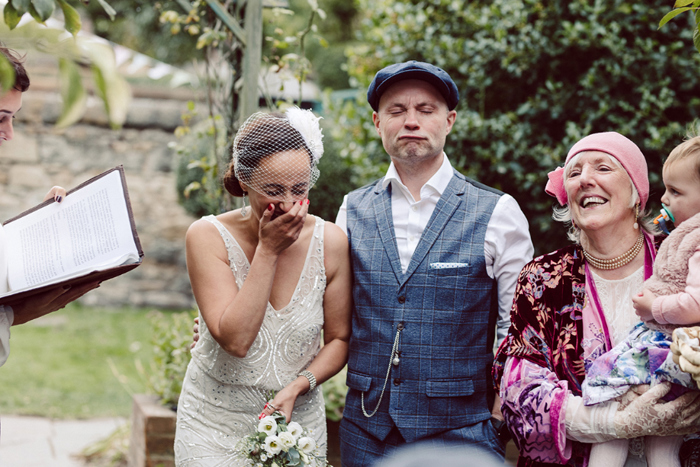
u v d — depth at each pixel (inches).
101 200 82.5
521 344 77.3
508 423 75.8
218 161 135.9
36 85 320.2
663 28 159.5
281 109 137.9
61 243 81.2
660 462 68.3
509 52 169.6
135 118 330.6
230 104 137.7
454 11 179.6
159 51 469.7
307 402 86.5
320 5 481.1
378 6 196.1
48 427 188.2
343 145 207.9
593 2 164.4
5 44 32.9
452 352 88.1
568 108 165.5
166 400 145.8
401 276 90.2
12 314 78.5
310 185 80.4
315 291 85.8
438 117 90.7
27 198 322.7
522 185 168.9
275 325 83.0
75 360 251.3
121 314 323.0
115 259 74.5
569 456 71.2
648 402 66.0
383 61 188.9
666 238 70.7
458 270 89.0
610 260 75.1
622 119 159.0
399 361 88.6
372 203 97.3
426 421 87.3
